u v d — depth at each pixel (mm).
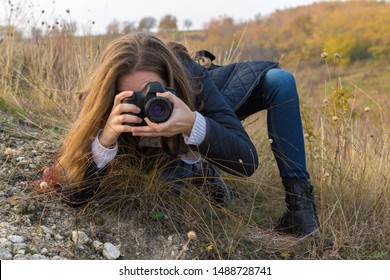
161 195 2059
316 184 2457
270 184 2529
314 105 3752
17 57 4199
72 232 1847
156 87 1667
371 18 31688
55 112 3086
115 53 1792
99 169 1862
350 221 2191
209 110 1944
